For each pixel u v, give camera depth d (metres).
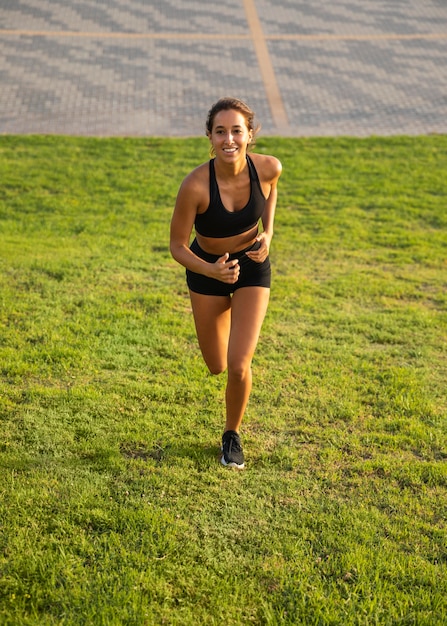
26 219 10.74
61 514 4.47
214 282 4.96
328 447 5.32
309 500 4.72
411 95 17.67
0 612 3.79
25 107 16.38
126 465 5.00
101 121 15.85
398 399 5.96
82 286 8.05
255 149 14.41
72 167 13.26
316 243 10.03
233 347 4.83
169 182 12.66
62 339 6.74
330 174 13.16
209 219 4.76
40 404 5.66
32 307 7.40
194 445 5.27
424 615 3.85
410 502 4.72
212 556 4.22
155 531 4.39
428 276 8.95
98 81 17.80
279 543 4.33
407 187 12.55
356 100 17.31
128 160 13.73
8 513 4.46
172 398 5.85
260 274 4.99
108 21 21.33
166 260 9.12
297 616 3.83
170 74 18.28
